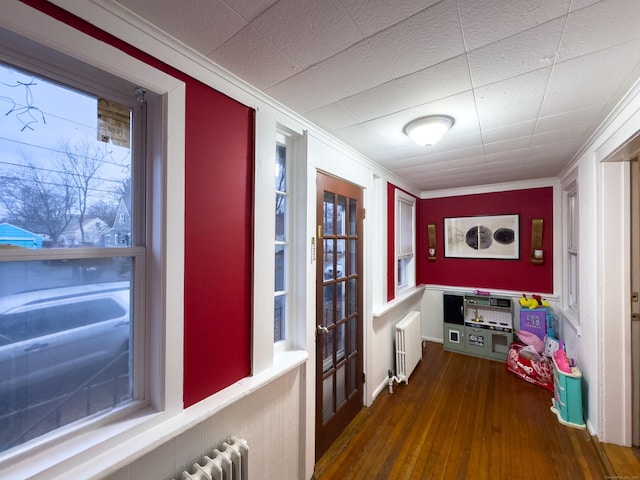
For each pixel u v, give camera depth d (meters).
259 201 1.50
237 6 0.93
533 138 2.15
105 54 0.91
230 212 1.37
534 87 1.44
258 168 1.49
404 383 2.97
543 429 2.21
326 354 2.08
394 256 3.33
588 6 0.93
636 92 1.43
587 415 2.26
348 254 2.34
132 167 1.11
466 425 2.27
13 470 0.80
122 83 1.01
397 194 3.46
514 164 2.86
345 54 1.19
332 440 2.08
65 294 0.95
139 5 0.93
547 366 2.88
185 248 1.18
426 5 0.93
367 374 2.56
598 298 2.07
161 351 1.09
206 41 1.11
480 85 1.42
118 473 0.95
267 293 1.55
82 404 0.98
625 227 1.99
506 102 1.59
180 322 1.14
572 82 1.40
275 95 1.52
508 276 3.71
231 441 1.27
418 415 2.41
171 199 1.11
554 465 1.85
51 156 0.91
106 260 1.04
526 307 3.38
